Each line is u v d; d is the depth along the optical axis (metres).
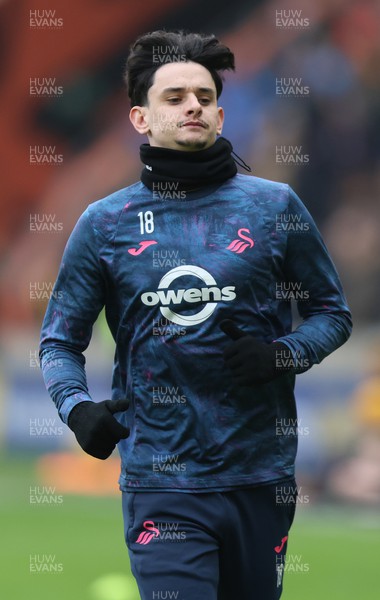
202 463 12.56
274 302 12.93
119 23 70.44
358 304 60.19
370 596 21.97
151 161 12.90
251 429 12.67
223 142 12.92
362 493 38.56
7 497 39.41
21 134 70.50
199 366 12.55
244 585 12.98
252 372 12.20
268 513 12.81
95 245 12.91
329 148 64.75
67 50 70.75
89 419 12.27
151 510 12.57
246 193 12.90
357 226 62.78
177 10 70.38
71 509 36.50
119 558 26.52
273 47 66.88
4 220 70.00
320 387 42.59
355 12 65.62
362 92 64.94
